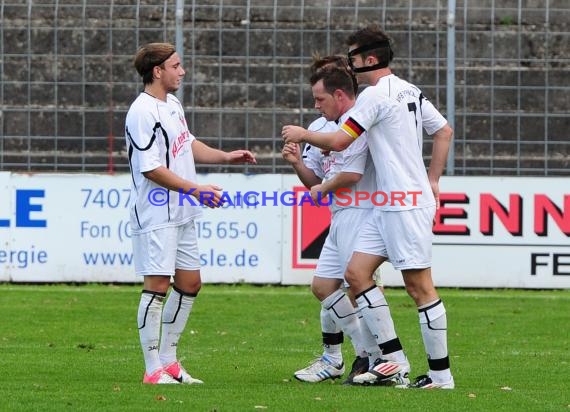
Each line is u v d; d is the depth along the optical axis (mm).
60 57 48594
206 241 46281
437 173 23688
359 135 22422
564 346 32156
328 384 23984
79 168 48375
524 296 44688
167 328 24469
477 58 47094
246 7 47406
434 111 23500
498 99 47156
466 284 46375
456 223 46250
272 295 43906
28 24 47906
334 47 47562
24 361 27906
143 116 23297
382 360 23297
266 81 47469
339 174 23203
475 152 47031
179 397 21438
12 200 46375
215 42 47469
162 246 23609
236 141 47375
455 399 21391
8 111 48031
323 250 24547
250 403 20734
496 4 47719
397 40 47312
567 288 46250
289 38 47531
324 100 24375
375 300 23031
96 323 36375
